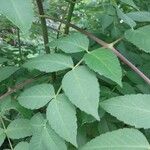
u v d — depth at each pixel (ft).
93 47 0.99
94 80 0.70
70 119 0.69
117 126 0.87
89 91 0.68
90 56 0.74
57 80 0.97
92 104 0.67
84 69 0.72
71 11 1.20
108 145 0.61
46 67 0.75
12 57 1.37
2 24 1.53
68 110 0.70
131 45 1.18
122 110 0.66
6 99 0.86
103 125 0.84
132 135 0.62
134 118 0.65
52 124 0.69
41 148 0.72
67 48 0.78
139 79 0.98
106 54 0.74
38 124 0.75
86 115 0.79
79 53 0.91
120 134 0.62
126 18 0.87
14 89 0.86
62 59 0.76
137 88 0.96
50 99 0.74
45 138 0.72
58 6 1.63
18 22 0.58
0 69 0.91
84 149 0.62
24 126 0.79
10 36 1.87
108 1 1.41
